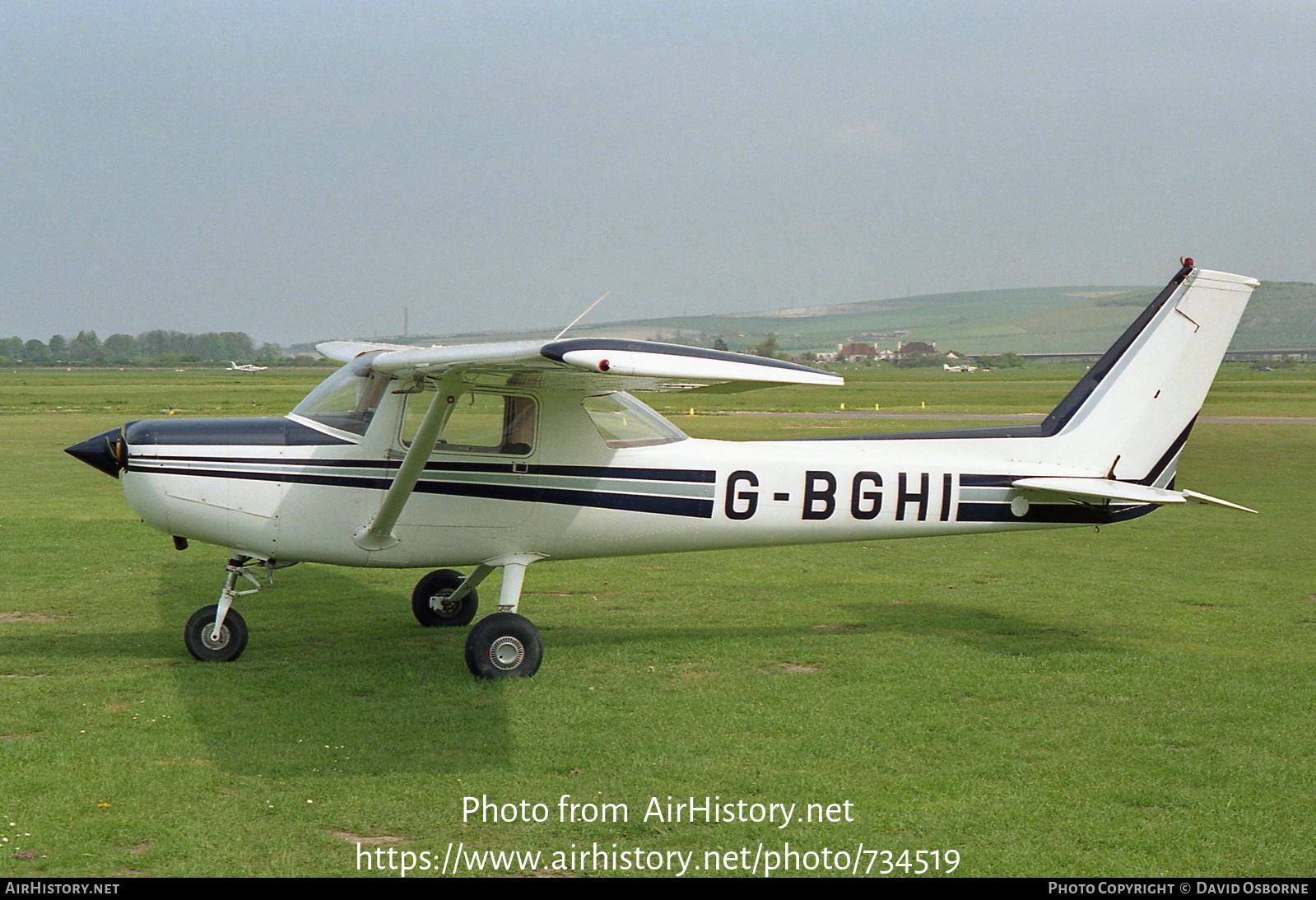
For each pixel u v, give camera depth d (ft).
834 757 18.40
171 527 23.63
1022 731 19.85
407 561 24.17
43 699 20.88
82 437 91.25
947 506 26.43
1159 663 24.64
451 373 20.26
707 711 20.74
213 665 23.65
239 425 24.00
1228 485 63.16
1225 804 16.62
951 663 24.52
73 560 36.35
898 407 169.89
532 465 24.25
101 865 13.99
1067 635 27.50
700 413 146.10
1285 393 230.48
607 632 27.55
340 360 27.66
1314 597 32.63
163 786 16.56
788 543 26.09
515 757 18.15
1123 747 19.08
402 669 23.41
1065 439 27.12
